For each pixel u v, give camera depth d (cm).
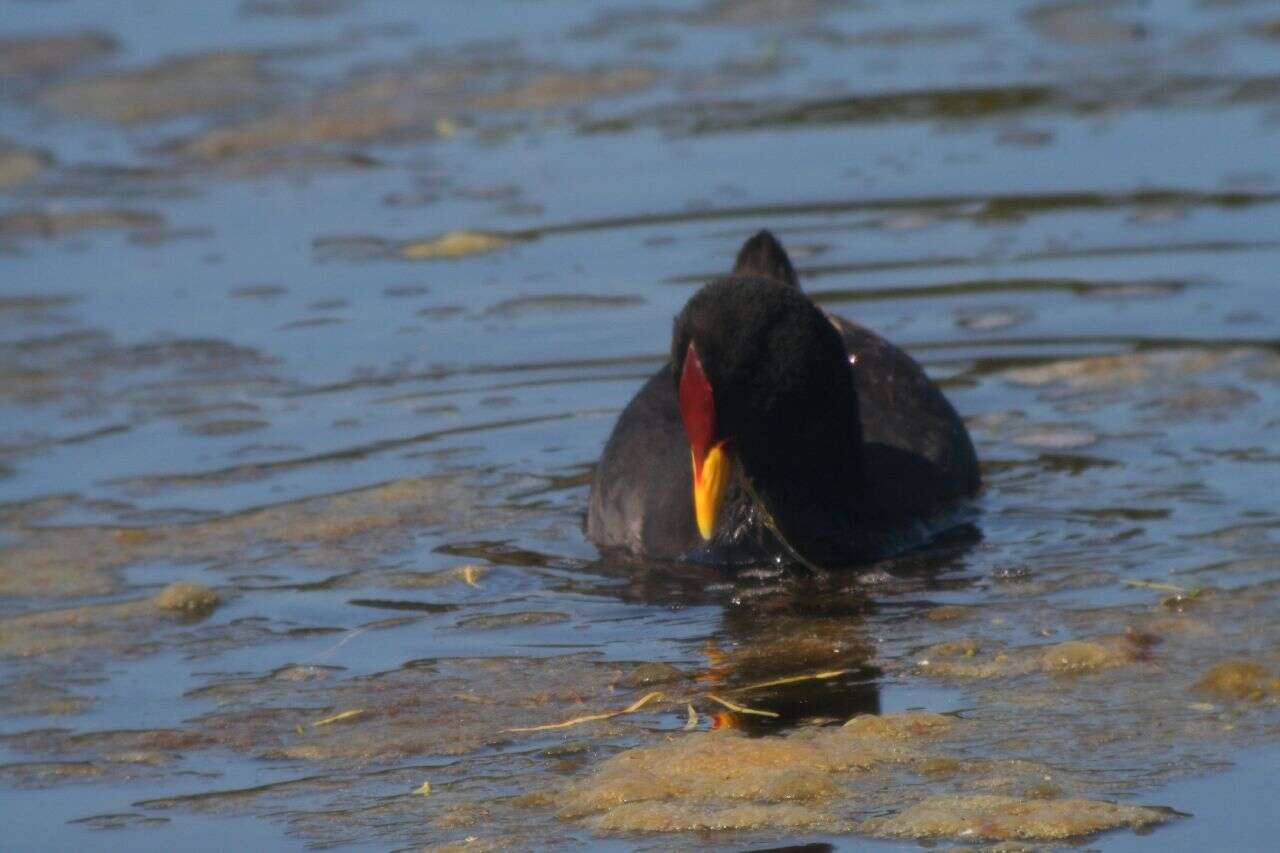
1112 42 2030
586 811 688
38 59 2219
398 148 1844
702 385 938
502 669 838
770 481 977
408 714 791
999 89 1878
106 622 921
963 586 924
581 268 1471
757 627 882
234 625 909
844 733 745
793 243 1498
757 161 1709
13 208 1728
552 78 2025
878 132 1770
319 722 788
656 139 1798
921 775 703
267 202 1712
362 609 926
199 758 757
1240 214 1494
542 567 982
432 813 692
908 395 1069
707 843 657
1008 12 2206
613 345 1314
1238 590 880
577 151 1783
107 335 1389
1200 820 651
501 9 2369
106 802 717
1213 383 1187
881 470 1017
